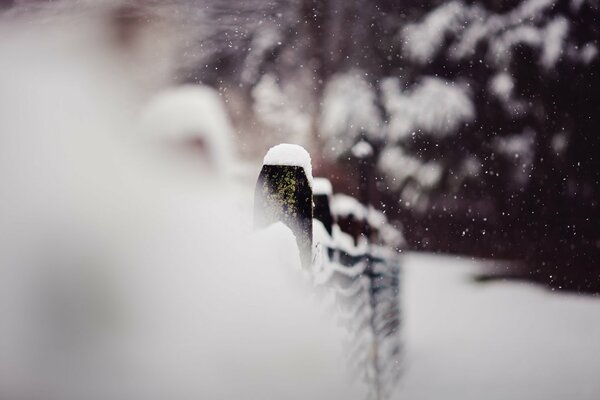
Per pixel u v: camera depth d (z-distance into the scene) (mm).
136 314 2234
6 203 2309
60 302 2174
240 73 15031
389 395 3564
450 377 4191
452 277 9258
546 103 10945
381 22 12898
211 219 2701
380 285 3906
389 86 12102
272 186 3441
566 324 6613
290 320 2502
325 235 3877
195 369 2133
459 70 11500
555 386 4188
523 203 11250
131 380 2037
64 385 1982
